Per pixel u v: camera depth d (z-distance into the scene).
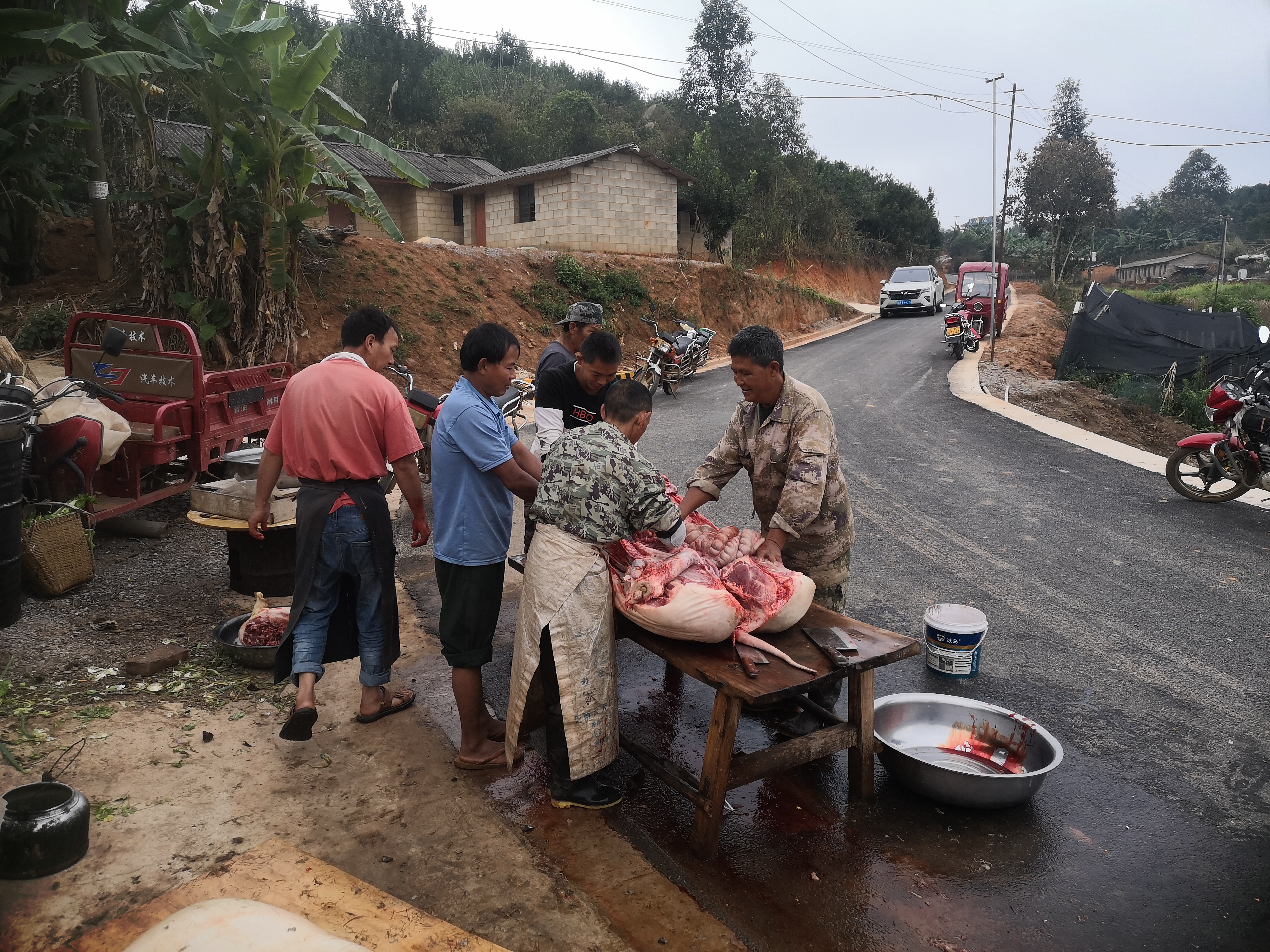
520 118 33.81
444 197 26.00
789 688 2.70
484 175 27.14
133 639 4.41
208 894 2.57
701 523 3.51
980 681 4.27
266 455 3.49
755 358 3.22
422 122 32.91
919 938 2.53
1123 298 18.61
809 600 3.14
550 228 23.69
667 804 3.23
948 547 6.39
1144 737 3.74
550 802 3.17
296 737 3.18
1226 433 7.61
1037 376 18.16
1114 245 75.38
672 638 2.97
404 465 3.47
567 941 2.45
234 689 3.94
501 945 2.42
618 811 3.16
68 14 9.49
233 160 10.72
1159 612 5.16
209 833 2.89
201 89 10.10
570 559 2.94
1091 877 2.83
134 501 5.51
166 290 10.88
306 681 3.23
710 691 4.20
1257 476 7.47
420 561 5.95
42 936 2.38
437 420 3.24
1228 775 3.46
